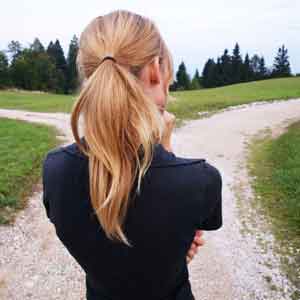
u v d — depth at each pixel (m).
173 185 0.93
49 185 1.02
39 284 4.09
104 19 1.04
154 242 0.95
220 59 90.38
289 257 4.77
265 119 20.89
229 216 6.18
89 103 0.92
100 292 1.10
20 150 10.55
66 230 1.00
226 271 4.45
